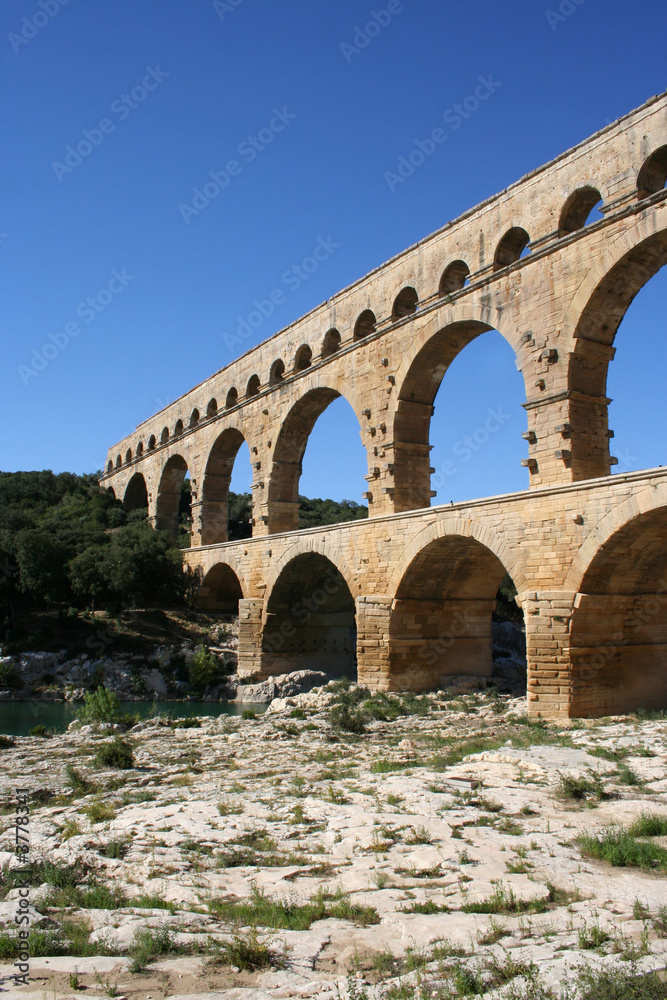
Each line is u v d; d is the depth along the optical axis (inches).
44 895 453.1
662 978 308.7
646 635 1293.1
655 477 1076.5
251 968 345.7
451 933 371.9
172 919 403.5
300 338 2191.2
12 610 2428.6
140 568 2635.3
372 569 1696.6
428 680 1676.9
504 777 732.0
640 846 491.8
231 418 2581.2
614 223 1253.1
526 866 471.2
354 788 732.0
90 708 1513.3
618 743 902.4
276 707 1745.8
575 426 1311.5
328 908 418.9
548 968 320.8
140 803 722.8
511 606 2974.9
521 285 1427.2
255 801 703.1
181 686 2215.8
